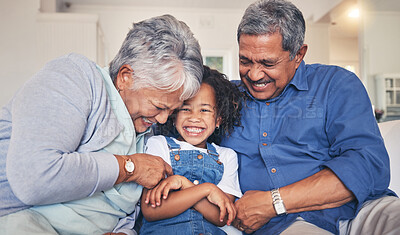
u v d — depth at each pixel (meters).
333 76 1.14
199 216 1.02
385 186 1.02
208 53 5.91
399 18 4.75
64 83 0.80
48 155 0.71
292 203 0.96
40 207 0.82
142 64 0.90
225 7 5.82
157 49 0.89
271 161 1.11
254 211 0.98
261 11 1.01
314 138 1.12
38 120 0.74
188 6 5.82
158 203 0.95
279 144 1.13
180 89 0.94
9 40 4.03
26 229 0.76
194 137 1.16
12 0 4.04
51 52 4.07
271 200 0.97
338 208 1.03
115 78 0.95
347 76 1.13
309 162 1.09
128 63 0.92
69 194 0.76
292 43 1.02
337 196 0.95
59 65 0.84
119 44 5.79
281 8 1.01
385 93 4.74
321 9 5.20
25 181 0.70
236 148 1.20
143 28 0.92
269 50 1.02
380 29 4.78
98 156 0.81
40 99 0.76
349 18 5.77
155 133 1.25
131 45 0.91
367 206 0.98
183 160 1.12
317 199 0.95
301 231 0.92
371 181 0.96
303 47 1.11
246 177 1.16
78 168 0.75
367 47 4.77
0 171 0.79
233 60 5.85
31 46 4.07
